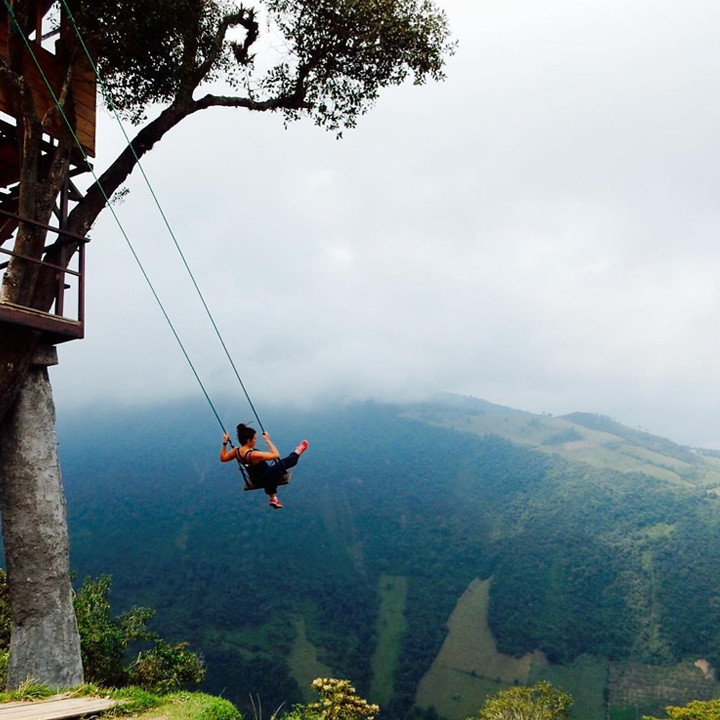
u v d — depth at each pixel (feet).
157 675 52.65
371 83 52.16
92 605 54.70
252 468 30.58
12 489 35.53
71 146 39.73
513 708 136.87
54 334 35.65
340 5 47.75
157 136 43.98
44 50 40.65
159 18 42.52
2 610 49.75
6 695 23.58
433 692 606.55
